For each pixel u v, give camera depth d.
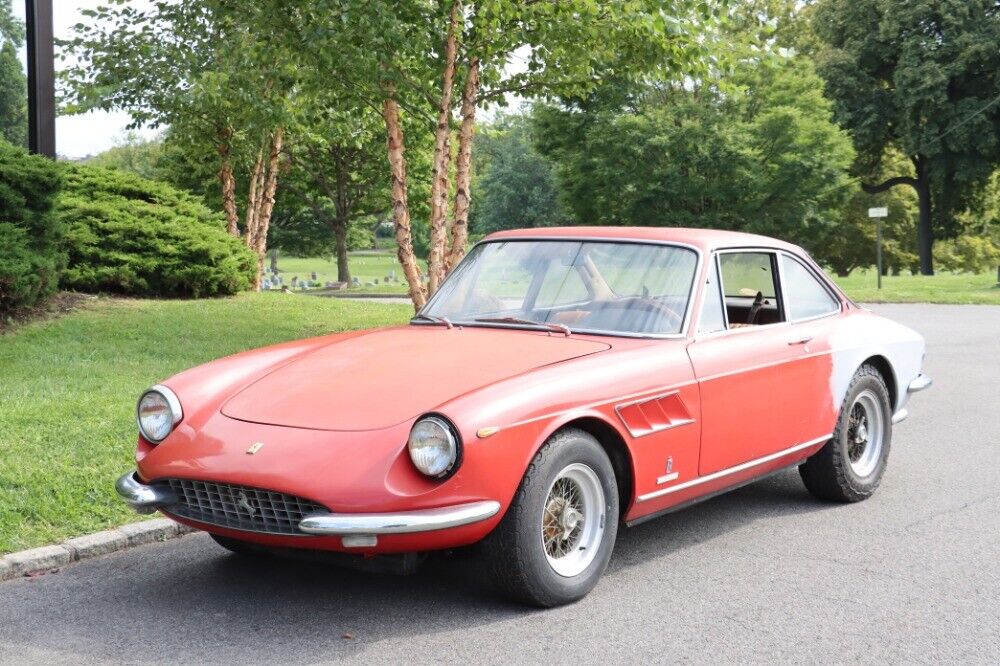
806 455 5.53
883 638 3.81
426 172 39.53
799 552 4.93
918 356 6.40
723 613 4.07
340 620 3.96
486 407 3.75
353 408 3.96
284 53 13.53
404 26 12.77
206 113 20.16
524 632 3.83
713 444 4.70
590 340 4.59
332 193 45.41
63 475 5.69
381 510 3.60
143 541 5.05
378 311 16.28
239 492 3.84
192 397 4.28
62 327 11.47
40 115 12.79
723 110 38.66
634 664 3.55
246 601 4.20
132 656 3.62
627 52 13.11
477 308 5.04
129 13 18.53
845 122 46.72
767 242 5.54
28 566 4.60
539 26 12.11
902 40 46.38
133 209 15.45
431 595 4.25
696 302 4.82
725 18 12.58
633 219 38.59
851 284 38.47
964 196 50.56
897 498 6.04
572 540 4.18
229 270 16.12
